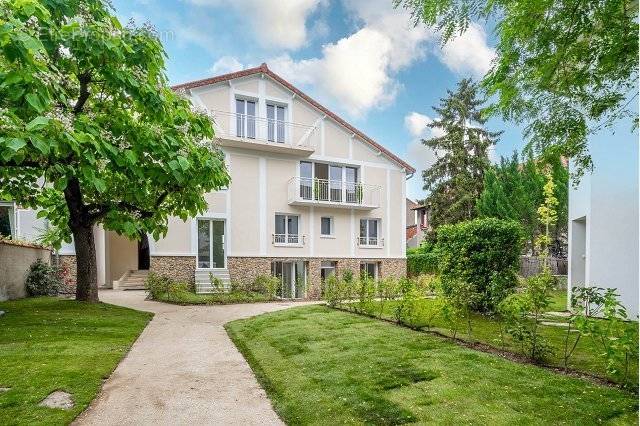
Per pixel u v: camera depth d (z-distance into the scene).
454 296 7.12
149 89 6.82
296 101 18.98
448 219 29.88
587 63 4.80
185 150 7.52
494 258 8.73
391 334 6.75
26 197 8.97
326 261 19.50
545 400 3.67
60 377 4.54
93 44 6.06
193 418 3.68
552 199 24.22
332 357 5.49
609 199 8.91
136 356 5.91
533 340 5.06
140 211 9.26
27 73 4.32
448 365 4.83
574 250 11.34
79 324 7.65
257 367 5.28
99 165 7.03
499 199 26.88
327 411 3.69
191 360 5.72
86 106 7.83
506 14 4.57
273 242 18.16
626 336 3.97
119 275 19.80
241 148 17.58
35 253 13.19
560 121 5.47
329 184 19.55
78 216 9.74
